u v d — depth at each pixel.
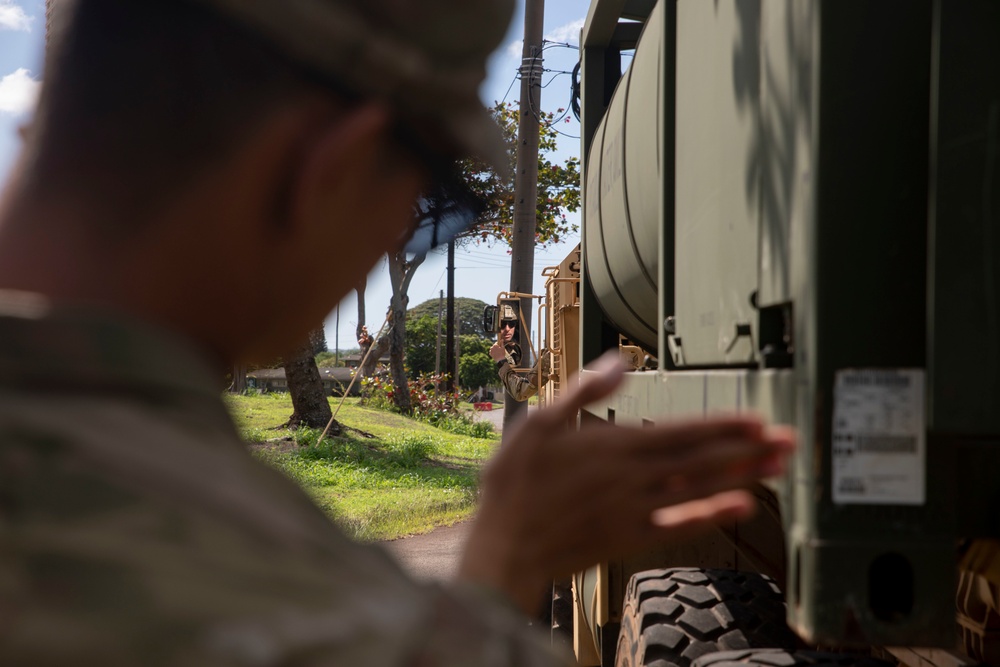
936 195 1.18
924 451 1.24
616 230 3.44
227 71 0.62
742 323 1.64
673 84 2.36
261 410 23.91
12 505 0.46
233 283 0.65
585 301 4.50
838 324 1.27
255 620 0.46
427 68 0.67
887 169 1.27
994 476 1.37
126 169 0.61
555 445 0.74
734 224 1.71
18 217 0.61
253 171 0.63
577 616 4.62
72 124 0.61
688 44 2.18
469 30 0.70
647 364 3.24
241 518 0.51
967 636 1.92
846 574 1.23
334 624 0.48
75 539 0.46
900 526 1.24
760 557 2.88
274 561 0.50
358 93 0.66
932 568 1.23
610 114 3.79
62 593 0.44
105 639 0.43
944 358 1.18
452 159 0.76
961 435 1.26
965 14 1.18
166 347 0.57
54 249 0.60
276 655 0.46
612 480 0.72
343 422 23.23
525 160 11.55
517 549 0.71
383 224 0.72
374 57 0.65
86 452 0.49
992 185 1.17
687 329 2.09
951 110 1.18
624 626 3.08
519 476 0.73
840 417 1.25
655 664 2.54
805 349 1.30
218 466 0.54
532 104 11.41
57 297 0.59
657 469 0.74
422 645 0.51
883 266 1.27
